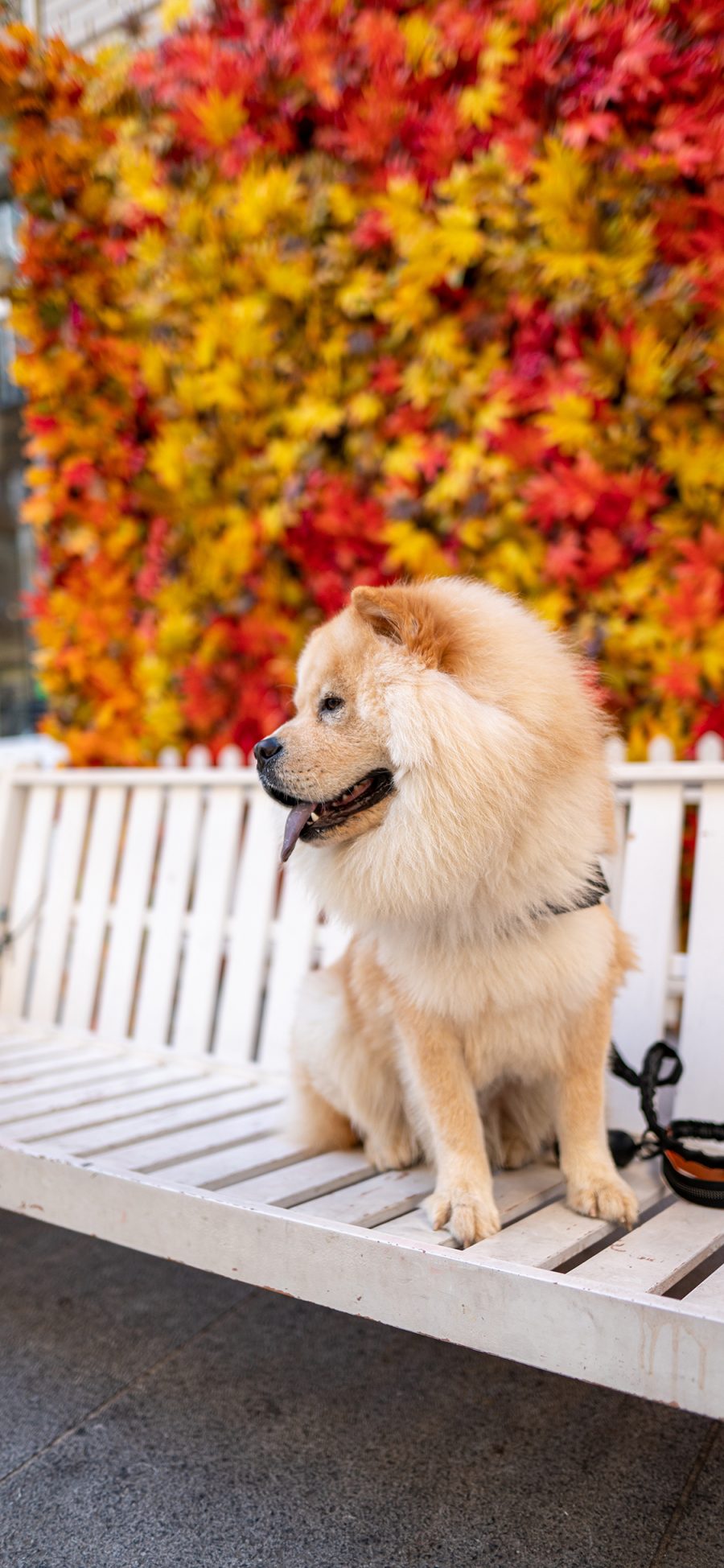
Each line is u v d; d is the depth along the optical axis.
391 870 1.96
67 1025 3.74
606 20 2.98
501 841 1.91
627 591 3.22
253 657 4.01
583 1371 1.53
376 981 2.30
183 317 3.96
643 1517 1.92
